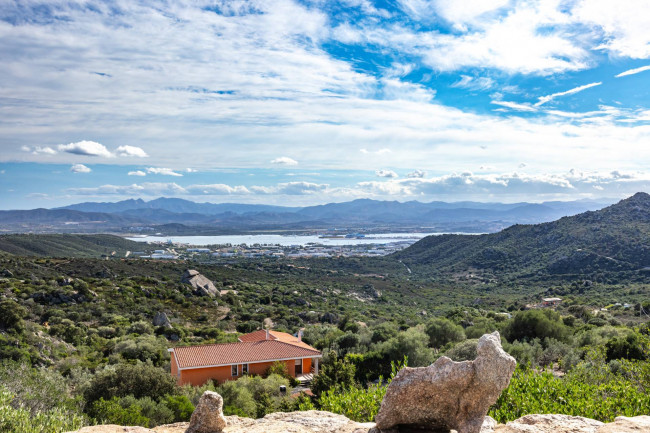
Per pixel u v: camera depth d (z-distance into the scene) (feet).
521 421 21.22
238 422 23.57
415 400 18.31
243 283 362.74
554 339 116.16
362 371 99.50
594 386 31.58
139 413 55.06
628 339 83.05
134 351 132.67
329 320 244.42
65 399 51.16
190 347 111.34
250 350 110.73
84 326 173.47
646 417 20.72
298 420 22.91
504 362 17.11
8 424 25.91
